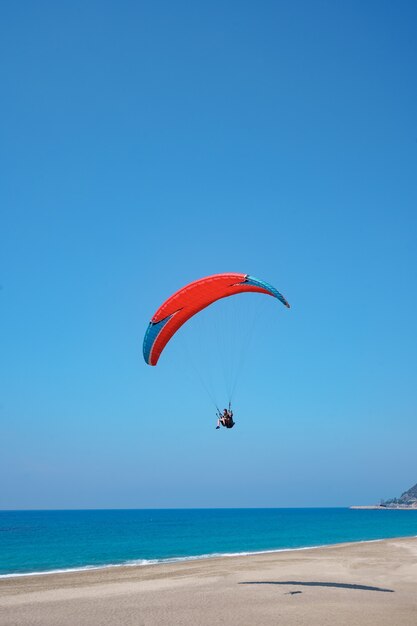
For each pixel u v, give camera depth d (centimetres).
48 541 6825
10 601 2030
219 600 1911
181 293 2148
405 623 1488
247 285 2091
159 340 2355
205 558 3975
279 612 1662
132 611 1752
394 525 10969
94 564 3969
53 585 2531
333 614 1619
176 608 1780
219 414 1902
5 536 8031
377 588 2162
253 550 4934
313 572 2708
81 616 1691
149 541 6538
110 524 13312
